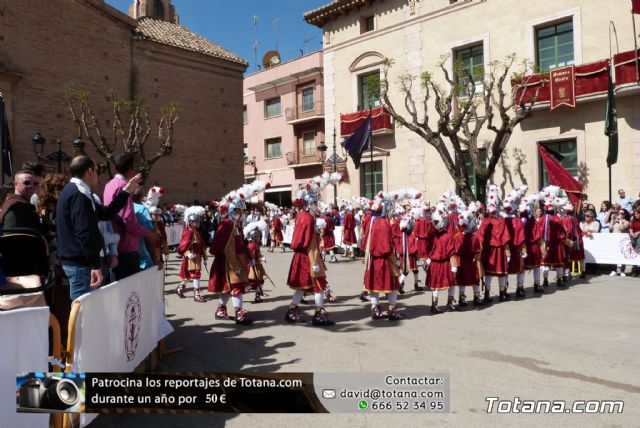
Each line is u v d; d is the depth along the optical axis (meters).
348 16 25.30
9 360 2.71
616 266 13.32
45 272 4.02
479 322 7.46
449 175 21.27
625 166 16.73
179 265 16.55
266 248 23.08
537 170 18.77
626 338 6.41
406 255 10.12
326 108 26.44
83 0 23.33
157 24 30.44
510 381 4.83
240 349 6.07
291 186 35.00
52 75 22.16
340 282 11.99
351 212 17.52
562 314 7.93
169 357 5.74
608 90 15.30
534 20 18.66
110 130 24.44
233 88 30.53
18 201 4.26
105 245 4.83
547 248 10.70
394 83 23.22
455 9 20.95
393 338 6.54
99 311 3.66
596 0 17.23
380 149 23.78
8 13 20.56
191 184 28.11
